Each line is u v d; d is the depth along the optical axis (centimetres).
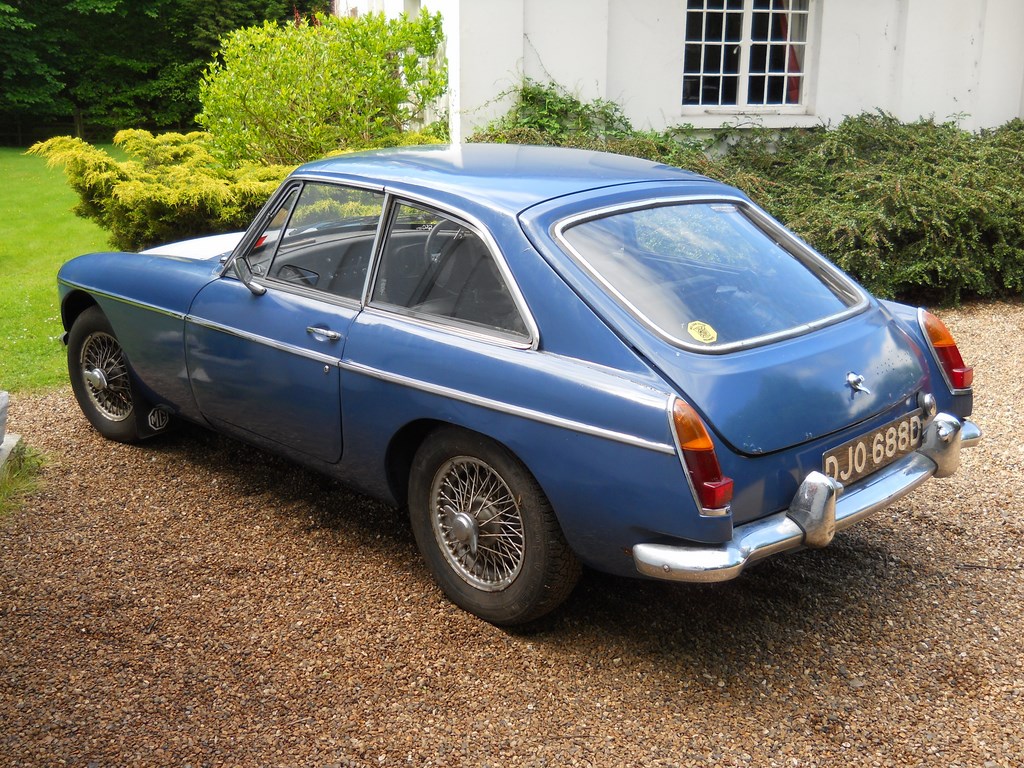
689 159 885
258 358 391
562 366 295
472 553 334
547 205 327
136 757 269
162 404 466
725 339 297
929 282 771
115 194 773
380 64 945
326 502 438
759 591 362
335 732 281
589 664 316
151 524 415
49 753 270
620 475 280
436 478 342
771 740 279
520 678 308
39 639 328
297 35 937
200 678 307
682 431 267
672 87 1003
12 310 769
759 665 316
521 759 270
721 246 341
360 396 350
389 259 354
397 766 267
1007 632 335
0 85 2848
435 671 312
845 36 1052
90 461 482
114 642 326
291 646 325
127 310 456
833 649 325
